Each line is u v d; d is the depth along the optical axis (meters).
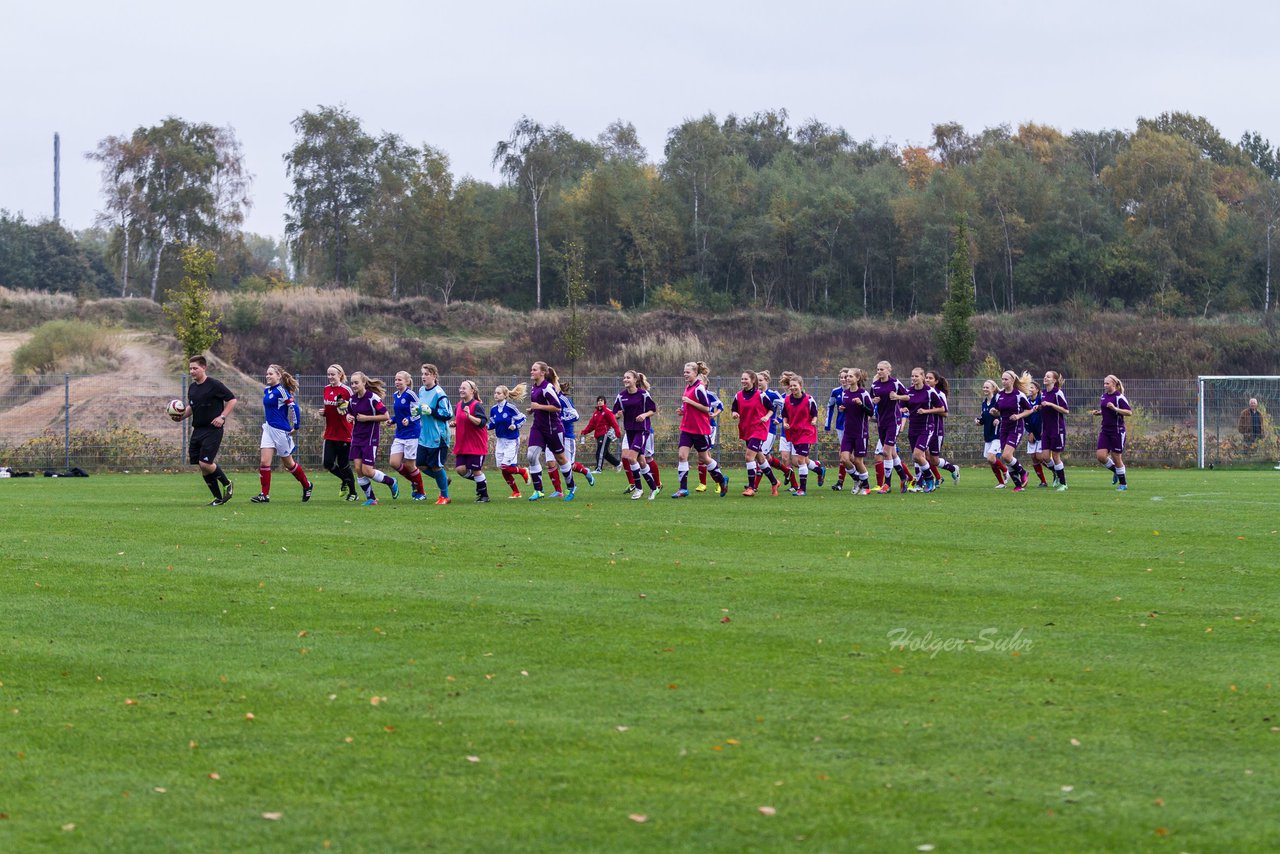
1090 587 31.05
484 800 15.58
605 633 25.31
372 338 171.00
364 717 19.22
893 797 15.62
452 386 105.56
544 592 30.16
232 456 90.56
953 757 17.19
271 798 15.69
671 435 99.25
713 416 61.50
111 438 89.44
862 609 28.00
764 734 18.28
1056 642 24.53
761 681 21.36
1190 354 174.38
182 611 27.69
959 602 28.89
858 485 63.69
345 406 58.03
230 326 165.25
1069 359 173.62
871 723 18.83
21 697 20.44
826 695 20.44
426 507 54.31
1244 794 15.73
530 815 15.05
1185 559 36.22
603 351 174.88
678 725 18.75
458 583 31.47
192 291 112.31
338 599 29.17
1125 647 24.06
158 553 37.19
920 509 53.06
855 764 16.89
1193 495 62.53
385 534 42.25
